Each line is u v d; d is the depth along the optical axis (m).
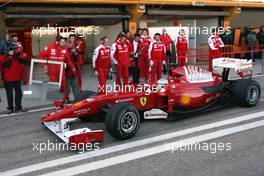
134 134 6.85
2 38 13.62
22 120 8.44
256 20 22.58
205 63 18.89
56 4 14.91
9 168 5.62
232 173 5.19
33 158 6.01
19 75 9.08
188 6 18.83
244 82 8.67
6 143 6.80
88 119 7.79
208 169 5.35
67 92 9.59
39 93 8.92
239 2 20.47
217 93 8.40
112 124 6.52
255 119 7.85
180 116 7.81
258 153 5.92
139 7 16.45
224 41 19.28
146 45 13.33
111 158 5.89
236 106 9.04
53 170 5.50
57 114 6.84
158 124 7.68
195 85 8.18
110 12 16.31
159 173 5.26
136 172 5.32
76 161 5.82
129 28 16.88
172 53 15.16
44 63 8.90
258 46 19.78
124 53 11.66
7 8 13.77
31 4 14.31
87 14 15.56
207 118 8.05
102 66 10.83
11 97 9.12
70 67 9.45
